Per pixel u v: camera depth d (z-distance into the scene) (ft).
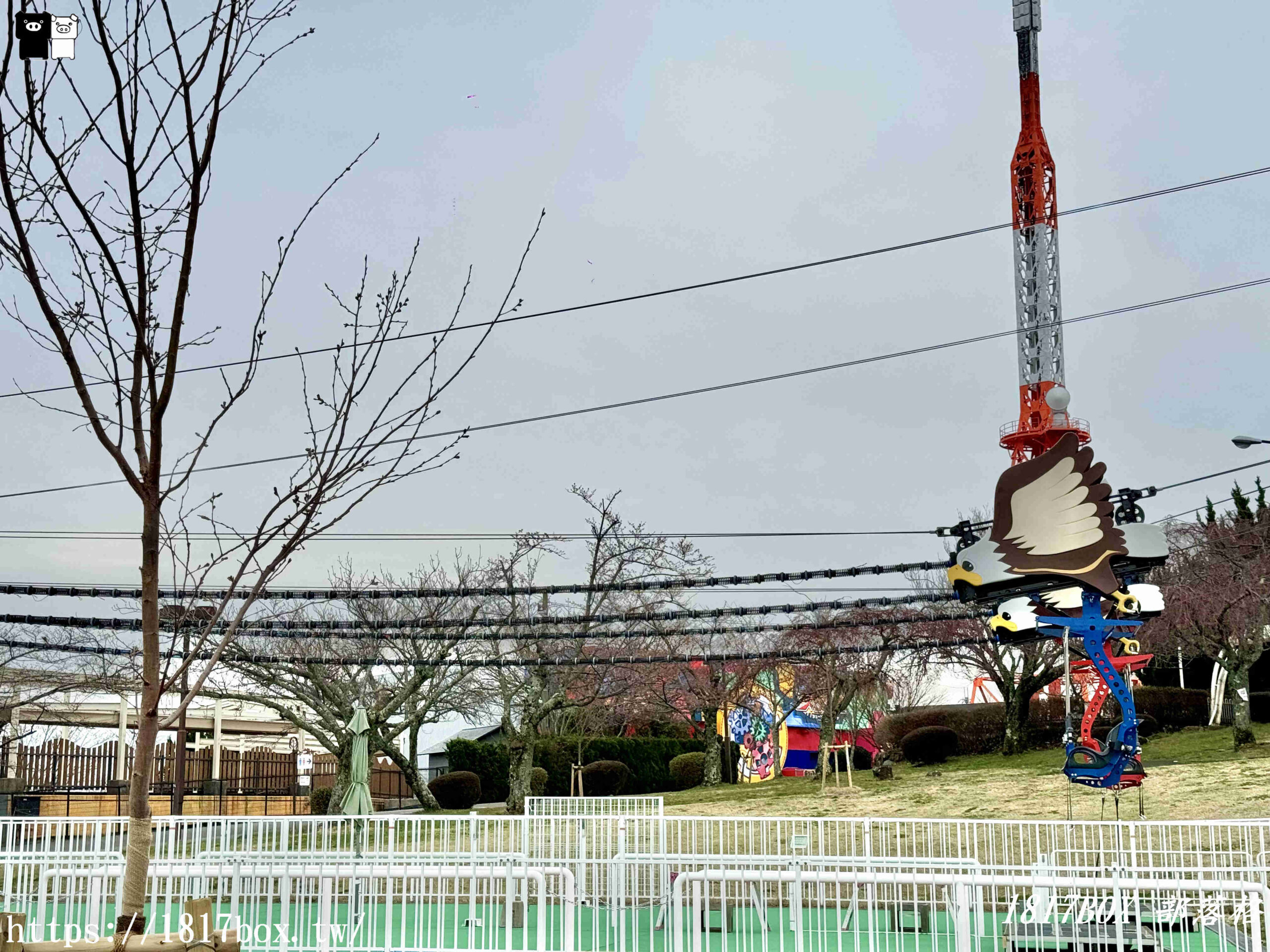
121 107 28.86
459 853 72.38
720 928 63.77
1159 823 64.64
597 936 55.88
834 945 59.00
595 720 190.49
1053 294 221.05
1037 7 239.09
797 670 180.65
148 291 30.60
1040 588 77.71
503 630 149.69
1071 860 68.13
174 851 69.10
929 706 203.62
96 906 52.42
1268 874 61.82
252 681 151.64
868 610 164.45
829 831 106.01
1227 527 162.91
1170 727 171.73
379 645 144.66
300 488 32.42
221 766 159.43
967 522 82.99
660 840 81.56
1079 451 77.05
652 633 128.26
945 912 67.56
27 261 28.25
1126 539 75.82
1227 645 142.92
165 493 30.14
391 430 37.91
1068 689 76.13
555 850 80.07
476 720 202.39
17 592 103.86
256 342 34.24
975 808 114.01
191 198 29.73
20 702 139.33
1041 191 229.04
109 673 149.48
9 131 29.09
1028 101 239.71
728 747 193.36
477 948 54.24
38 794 131.85
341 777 134.21
